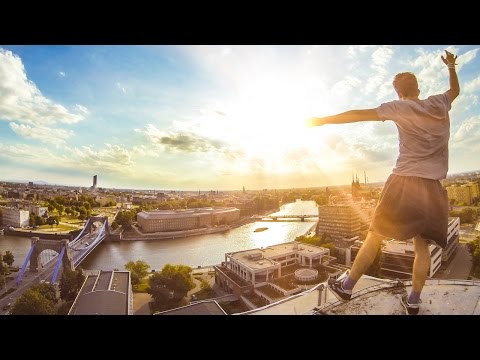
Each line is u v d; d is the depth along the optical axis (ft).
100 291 65.46
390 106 6.50
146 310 69.97
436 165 6.59
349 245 104.47
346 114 6.58
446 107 6.67
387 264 72.08
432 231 6.54
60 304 71.82
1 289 89.92
